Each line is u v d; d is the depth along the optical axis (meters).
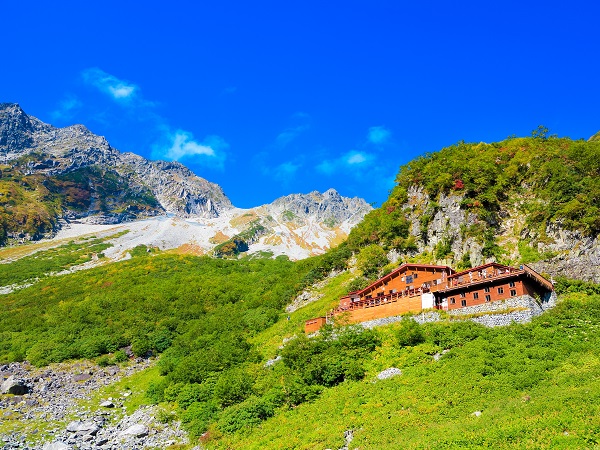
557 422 42.69
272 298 125.75
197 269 184.38
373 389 63.94
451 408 53.47
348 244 133.25
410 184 125.38
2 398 83.06
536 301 74.94
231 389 75.25
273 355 88.62
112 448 67.75
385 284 91.38
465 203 104.81
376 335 77.00
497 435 43.41
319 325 88.62
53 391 89.50
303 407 66.38
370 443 51.44
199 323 120.88
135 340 113.81
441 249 103.56
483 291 76.56
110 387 93.31
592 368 54.12
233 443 63.47
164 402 82.06
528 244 93.81
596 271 82.38
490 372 58.88
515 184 108.50
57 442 66.38
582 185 94.31
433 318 77.38
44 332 121.69
